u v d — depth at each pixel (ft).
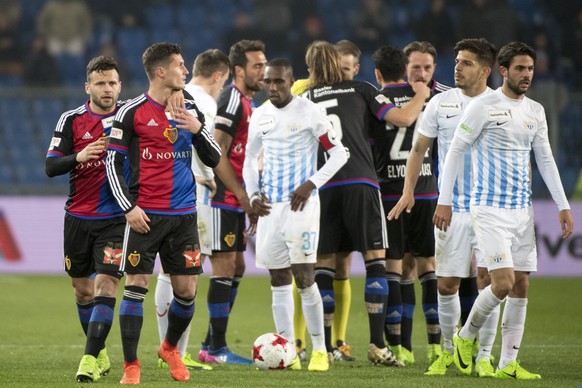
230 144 92.68
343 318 93.71
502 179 75.56
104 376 77.66
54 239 195.31
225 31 270.26
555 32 258.98
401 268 90.58
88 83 78.07
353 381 72.95
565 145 196.13
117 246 75.72
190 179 73.05
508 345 77.36
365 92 89.61
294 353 82.38
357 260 192.24
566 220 77.25
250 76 94.99
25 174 215.72
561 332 114.21
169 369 82.23
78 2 257.96
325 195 87.35
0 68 252.01
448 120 81.35
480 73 80.84
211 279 93.09
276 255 82.69
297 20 264.72
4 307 140.56
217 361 91.40
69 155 76.07
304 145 81.92
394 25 265.34
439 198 77.10
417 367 85.61
